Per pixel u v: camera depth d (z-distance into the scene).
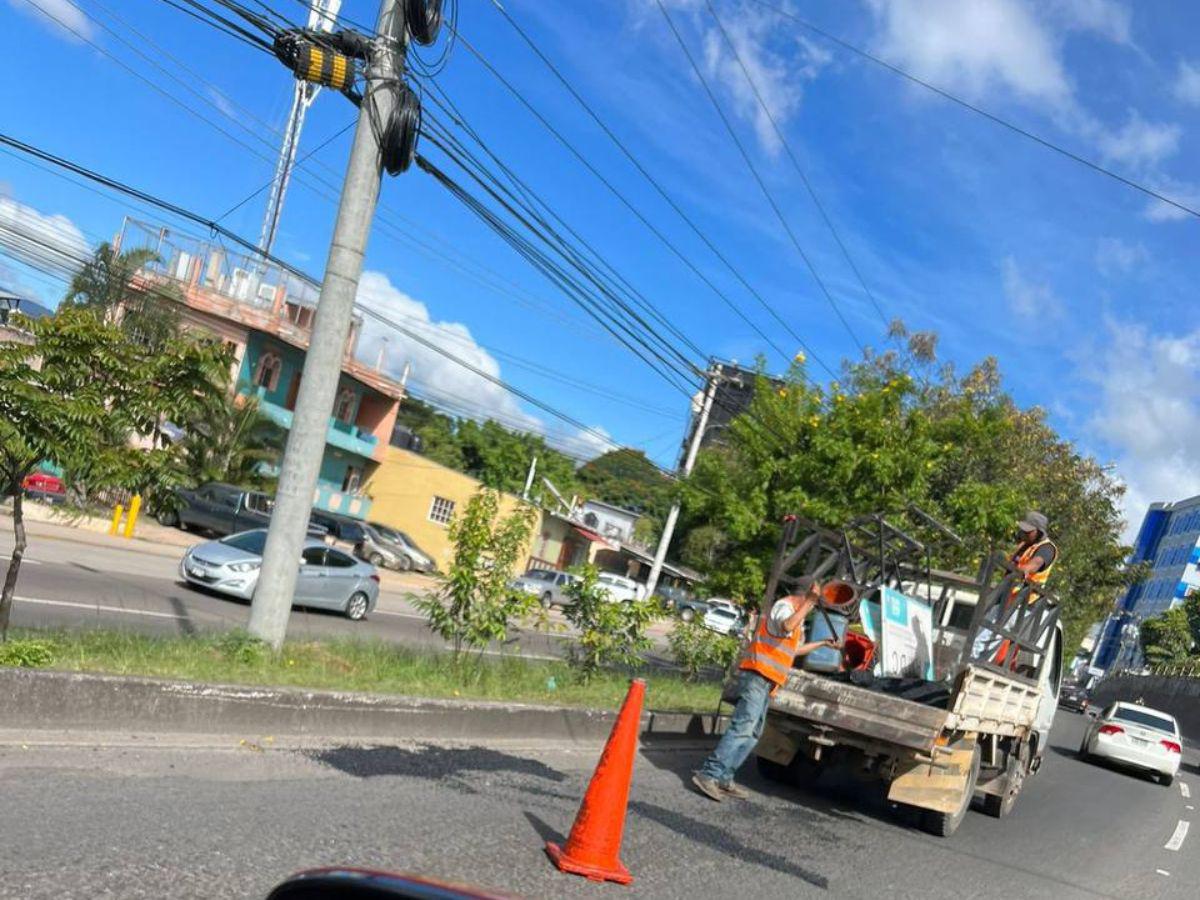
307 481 10.79
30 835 5.09
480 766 8.80
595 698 12.51
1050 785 17.16
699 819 8.66
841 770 13.04
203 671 8.71
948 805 9.87
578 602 13.97
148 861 5.03
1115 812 15.27
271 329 36.31
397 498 46.53
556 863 6.34
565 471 76.75
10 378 8.01
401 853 5.93
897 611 11.41
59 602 14.30
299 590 20.16
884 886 7.61
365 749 8.48
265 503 31.88
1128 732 22.42
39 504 25.66
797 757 11.20
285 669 9.76
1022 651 12.58
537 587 38.03
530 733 10.59
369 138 10.88
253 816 6.10
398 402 46.97
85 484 8.88
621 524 76.81
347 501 43.97
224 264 36.38
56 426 8.24
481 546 12.28
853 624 12.38
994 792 11.95
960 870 8.73
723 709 14.92
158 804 5.99
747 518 19.48
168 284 32.84
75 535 24.34
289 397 38.44
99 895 4.50
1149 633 86.50
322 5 12.53
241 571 19.02
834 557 11.20
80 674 7.12
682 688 16.55
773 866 7.54
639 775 10.15
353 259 10.91
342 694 8.77
